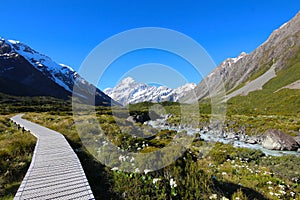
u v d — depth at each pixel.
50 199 3.88
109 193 4.54
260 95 85.81
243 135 22.34
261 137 20.02
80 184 4.57
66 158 6.58
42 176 5.01
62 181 4.71
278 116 38.78
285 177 7.53
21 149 7.75
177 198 4.27
